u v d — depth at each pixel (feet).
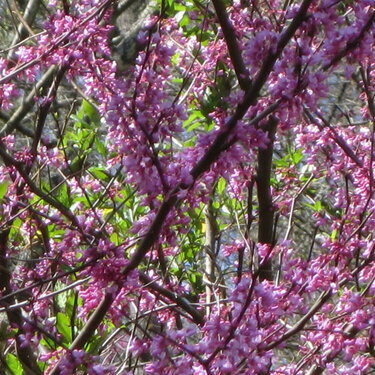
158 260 18.25
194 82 17.88
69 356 12.23
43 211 17.34
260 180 17.71
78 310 15.19
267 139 11.82
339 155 17.22
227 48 16.11
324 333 14.82
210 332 11.89
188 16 20.44
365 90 18.08
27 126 33.42
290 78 11.55
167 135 11.89
